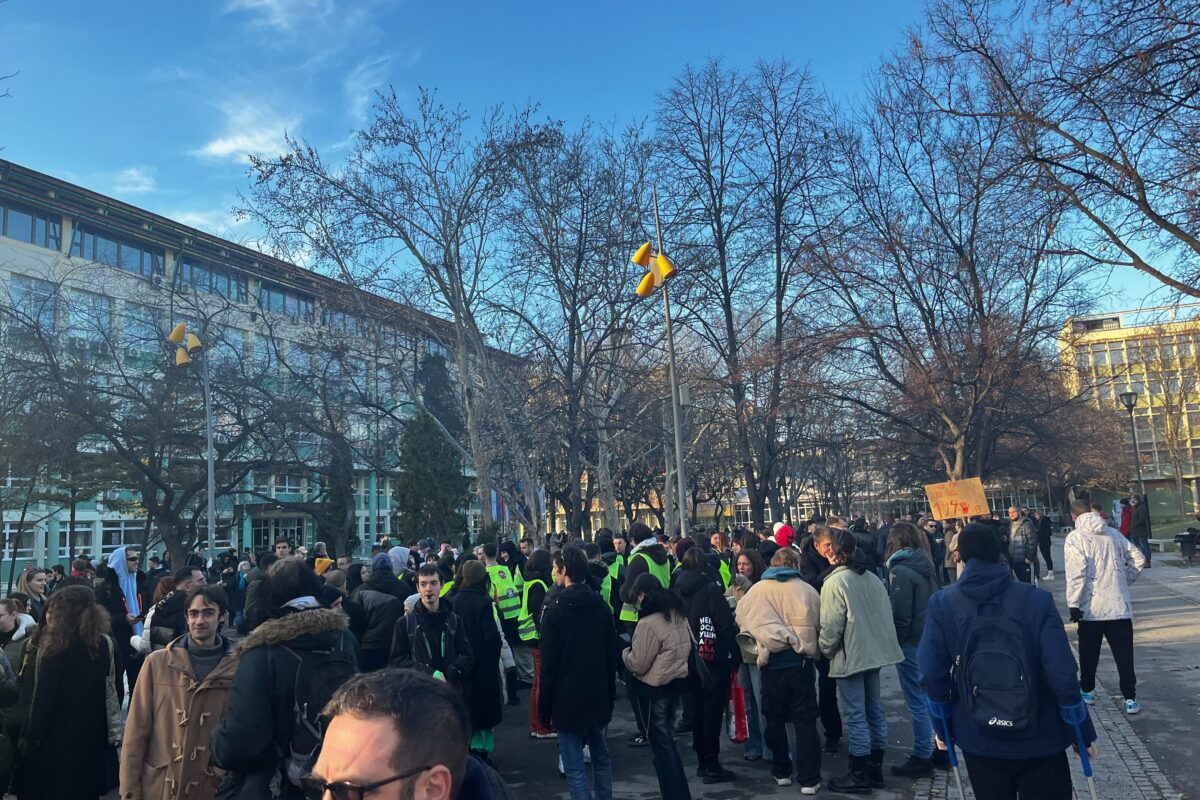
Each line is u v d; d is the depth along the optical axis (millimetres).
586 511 33031
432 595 6281
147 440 27188
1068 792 3564
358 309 24703
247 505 34344
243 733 3262
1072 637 12383
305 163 23875
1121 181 9750
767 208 25391
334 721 1567
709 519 63594
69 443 25078
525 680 10789
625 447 29859
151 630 7023
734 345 25688
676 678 5750
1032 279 19719
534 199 24516
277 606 3775
